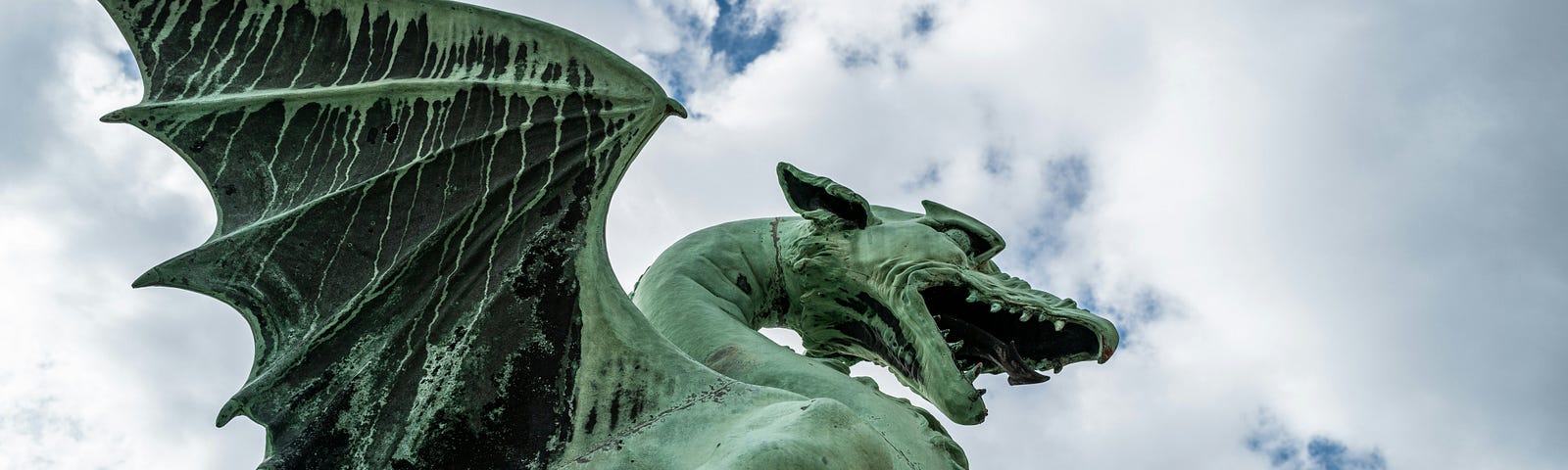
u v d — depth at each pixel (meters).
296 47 5.64
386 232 4.98
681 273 5.86
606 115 5.33
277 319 4.78
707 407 4.50
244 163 5.27
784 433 4.03
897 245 5.70
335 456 4.41
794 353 5.29
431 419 4.48
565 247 4.95
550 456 4.41
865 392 4.95
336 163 5.26
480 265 4.89
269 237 4.90
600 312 4.79
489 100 5.38
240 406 4.48
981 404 5.11
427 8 5.69
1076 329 5.70
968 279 5.54
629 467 4.31
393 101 5.43
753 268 6.04
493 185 5.10
